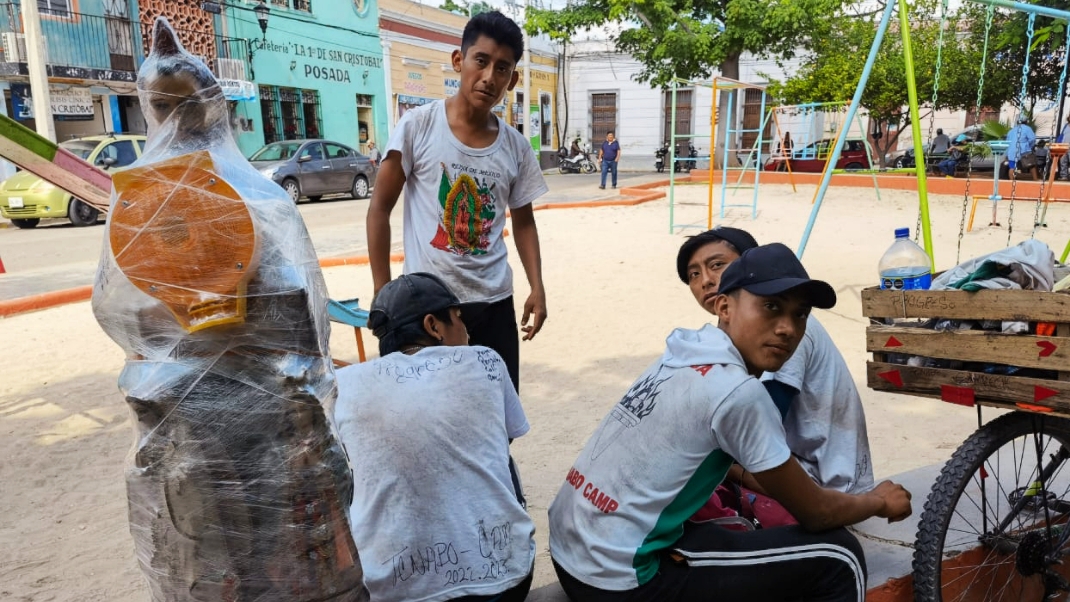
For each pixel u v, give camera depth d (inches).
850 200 575.8
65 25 646.5
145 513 63.7
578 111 1310.3
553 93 1300.4
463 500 79.8
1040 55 590.2
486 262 116.7
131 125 727.7
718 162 1000.9
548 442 160.6
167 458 61.4
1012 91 663.1
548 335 240.4
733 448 75.2
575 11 848.3
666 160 1141.1
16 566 118.0
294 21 859.4
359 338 178.9
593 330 243.9
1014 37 352.2
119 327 60.4
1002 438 91.8
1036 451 101.0
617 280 311.1
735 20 767.7
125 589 111.7
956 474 91.0
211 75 62.5
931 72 678.5
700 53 781.9
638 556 78.0
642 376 85.0
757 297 76.9
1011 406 83.2
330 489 65.1
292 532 63.7
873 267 324.8
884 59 703.1
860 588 82.0
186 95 60.5
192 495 61.9
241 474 61.8
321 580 65.7
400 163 113.7
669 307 267.6
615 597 79.0
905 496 86.5
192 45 746.2
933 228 441.1
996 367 84.6
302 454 62.9
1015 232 420.2
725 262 95.8
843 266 328.8
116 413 183.6
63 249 418.6
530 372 207.0
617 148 713.6
